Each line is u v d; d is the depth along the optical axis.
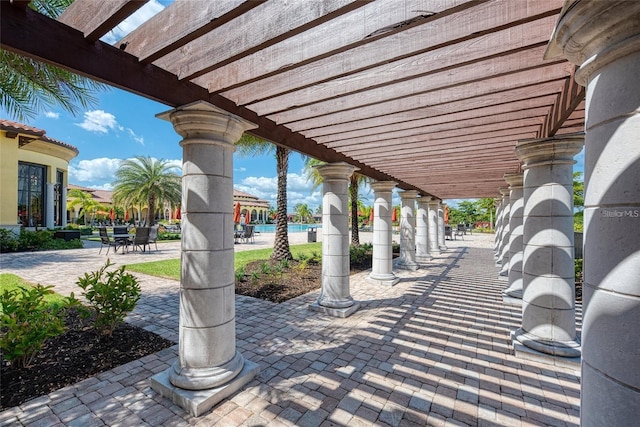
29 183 16.64
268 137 3.70
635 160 1.24
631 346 1.23
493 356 3.64
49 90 4.41
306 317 5.03
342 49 2.14
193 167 2.86
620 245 1.28
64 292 6.16
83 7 2.00
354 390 2.92
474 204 38.03
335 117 3.66
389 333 4.35
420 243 11.68
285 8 1.93
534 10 1.76
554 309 3.57
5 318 2.99
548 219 3.67
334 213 5.37
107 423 2.43
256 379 3.10
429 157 5.70
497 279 8.16
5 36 1.69
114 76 2.19
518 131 4.00
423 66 2.46
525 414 2.59
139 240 13.03
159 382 2.83
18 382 2.92
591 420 1.40
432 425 2.45
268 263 9.77
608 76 1.36
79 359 3.40
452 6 1.73
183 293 2.89
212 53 2.30
